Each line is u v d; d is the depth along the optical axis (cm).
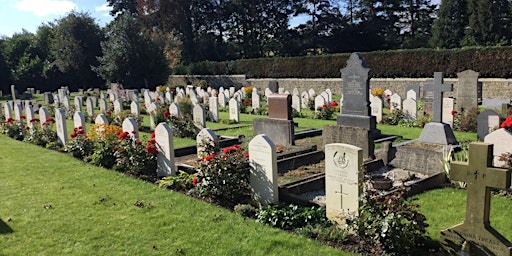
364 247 629
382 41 5322
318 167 1188
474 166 540
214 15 5975
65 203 877
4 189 990
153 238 694
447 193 885
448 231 572
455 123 1762
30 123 1820
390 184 934
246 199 889
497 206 795
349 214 686
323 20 5581
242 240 675
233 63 4791
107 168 1194
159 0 5416
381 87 3562
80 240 694
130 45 4394
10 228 747
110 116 2161
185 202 862
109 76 4478
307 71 4131
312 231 694
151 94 3184
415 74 3375
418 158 1123
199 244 667
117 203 869
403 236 593
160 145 1074
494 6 4184
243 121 2252
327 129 1376
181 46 5725
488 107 2275
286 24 5812
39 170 1179
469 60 3039
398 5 5722
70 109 2673
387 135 1571
